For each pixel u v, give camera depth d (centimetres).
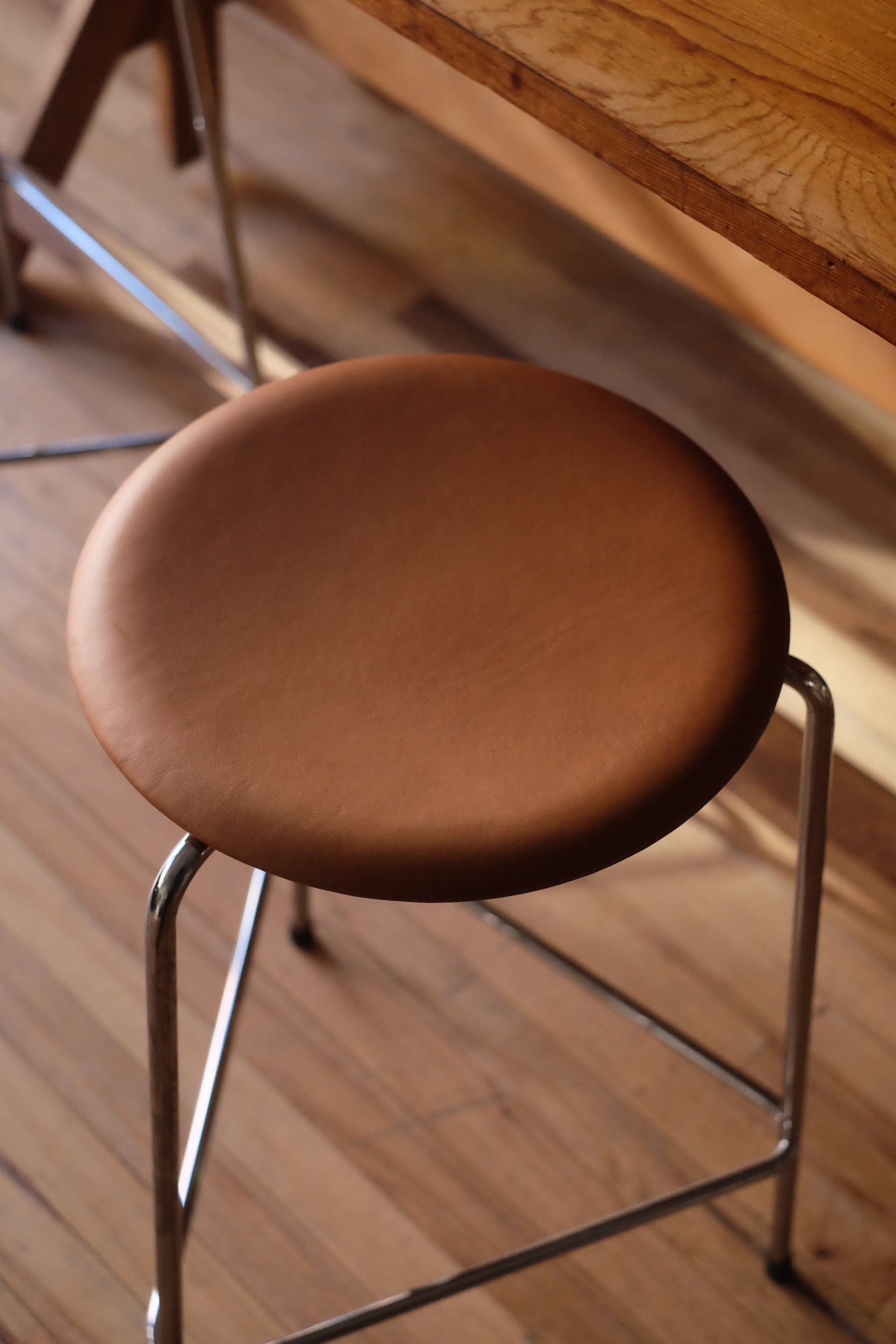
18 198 159
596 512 71
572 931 128
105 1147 114
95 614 67
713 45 62
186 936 126
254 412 75
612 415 75
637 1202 112
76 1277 107
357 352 173
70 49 157
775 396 168
